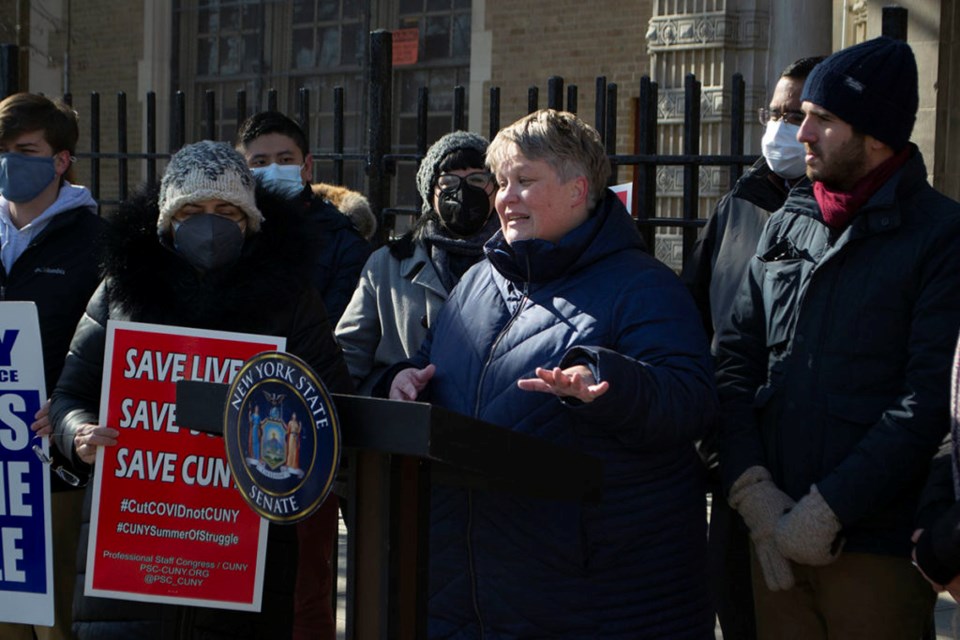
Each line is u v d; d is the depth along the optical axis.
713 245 3.49
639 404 2.51
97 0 14.73
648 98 4.74
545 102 11.72
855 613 2.93
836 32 8.66
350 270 4.32
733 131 4.54
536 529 2.70
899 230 2.87
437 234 3.81
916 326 2.82
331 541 3.76
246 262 3.09
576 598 2.71
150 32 14.30
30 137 3.71
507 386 2.76
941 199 2.90
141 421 3.03
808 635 3.08
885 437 2.79
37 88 14.76
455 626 2.80
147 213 3.13
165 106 14.38
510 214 2.83
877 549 2.88
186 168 3.00
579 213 2.84
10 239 3.79
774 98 3.36
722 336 3.21
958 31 7.05
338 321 4.20
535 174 2.79
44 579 3.54
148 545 3.02
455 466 2.12
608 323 2.74
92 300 3.31
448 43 12.52
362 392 3.84
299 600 3.73
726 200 3.49
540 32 11.74
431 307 3.76
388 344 3.84
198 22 14.29
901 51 2.88
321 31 13.34
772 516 2.94
